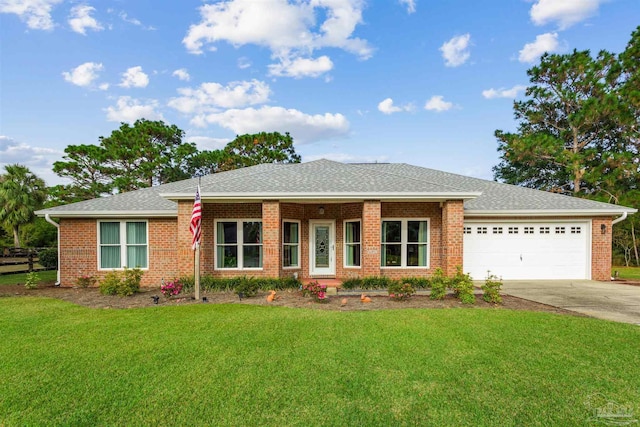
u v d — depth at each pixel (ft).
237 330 22.44
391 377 15.56
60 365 16.94
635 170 74.49
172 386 14.78
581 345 19.51
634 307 29.78
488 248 47.93
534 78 95.25
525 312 27.35
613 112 80.02
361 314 26.58
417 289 38.70
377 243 41.16
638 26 83.10
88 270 45.32
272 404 13.35
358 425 12.04
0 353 18.54
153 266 45.34
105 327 23.36
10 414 12.75
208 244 43.68
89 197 103.50
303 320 24.81
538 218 48.08
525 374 15.85
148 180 108.06
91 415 12.69
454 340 20.31
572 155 81.71
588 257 48.01
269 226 41.09
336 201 42.55
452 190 41.16
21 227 105.81
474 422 12.23
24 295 37.14
